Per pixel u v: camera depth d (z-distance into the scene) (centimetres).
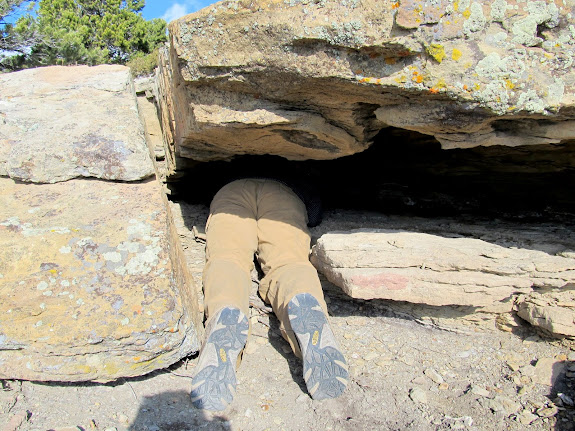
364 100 238
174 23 245
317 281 287
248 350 280
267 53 224
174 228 333
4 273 236
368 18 203
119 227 263
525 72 207
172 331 233
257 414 230
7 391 230
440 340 290
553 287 269
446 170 406
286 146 302
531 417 224
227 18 225
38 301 229
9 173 287
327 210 429
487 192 433
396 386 251
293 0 212
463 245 293
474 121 226
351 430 221
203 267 344
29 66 999
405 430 221
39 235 253
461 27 201
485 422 224
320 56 217
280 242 321
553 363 257
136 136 318
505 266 271
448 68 207
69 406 228
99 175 297
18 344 220
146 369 237
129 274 243
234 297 277
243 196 350
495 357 272
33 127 310
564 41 205
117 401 233
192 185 459
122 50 2044
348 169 435
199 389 233
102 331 224
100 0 2186
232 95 253
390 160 406
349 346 284
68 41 1042
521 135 242
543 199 414
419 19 198
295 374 260
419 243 293
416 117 234
